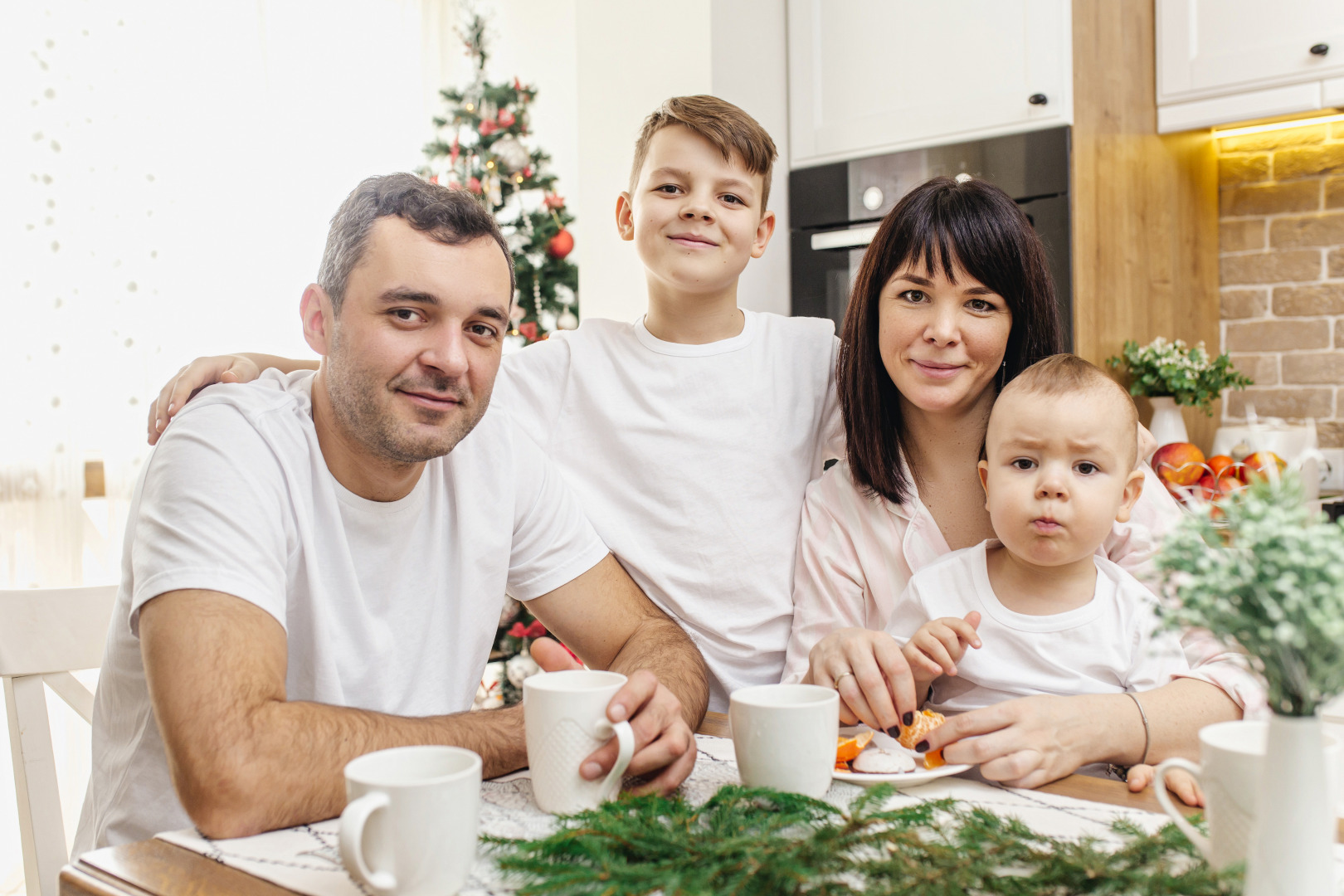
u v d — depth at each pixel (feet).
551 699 2.46
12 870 8.24
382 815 1.92
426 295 3.05
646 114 7.91
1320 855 1.64
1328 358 8.24
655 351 4.65
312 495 3.36
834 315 7.95
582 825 2.14
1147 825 2.34
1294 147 8.34
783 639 4.42
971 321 3.80
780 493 4.50
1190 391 7.19
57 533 8.74
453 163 10.40
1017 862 2.00
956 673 3.36
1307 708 1.66
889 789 2.26
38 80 8.69
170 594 2.76
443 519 3.70
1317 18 6.95
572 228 11.16
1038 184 6.86
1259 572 1.60
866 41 7.72
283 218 10.69
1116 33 7.34
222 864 2.20
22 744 3.79
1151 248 7.73
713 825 2.16
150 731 3.20
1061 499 3.30
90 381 9.05
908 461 4.17
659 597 4.50
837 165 7.86
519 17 13.33
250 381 3.71
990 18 7.08
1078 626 3.36
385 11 11.93
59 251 8.81
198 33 9.91
